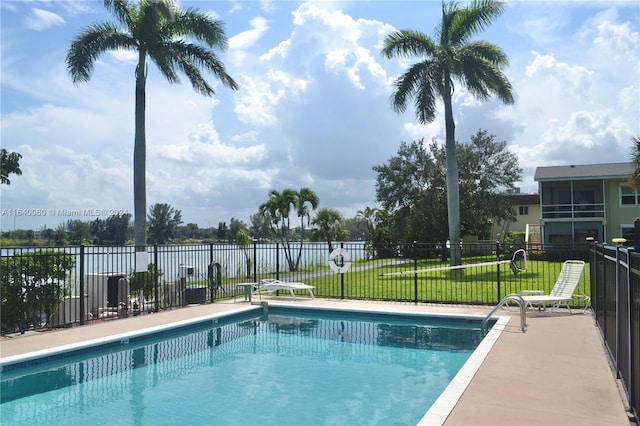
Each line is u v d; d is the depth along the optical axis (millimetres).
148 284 12453
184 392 6207
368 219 57344
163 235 50906
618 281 5512
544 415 4488
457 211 21047
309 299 13148
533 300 9586
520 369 6000
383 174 34719
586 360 6398
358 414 5359
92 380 6730
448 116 21344
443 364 7449
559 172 32875
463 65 20516
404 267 24281
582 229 32125
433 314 10438
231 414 5402
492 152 33469
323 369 7230
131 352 8305
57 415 5426
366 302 12430
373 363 7543
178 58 16625
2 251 8875
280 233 35344
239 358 7914
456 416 4469
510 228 43844
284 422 5145
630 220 31203
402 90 21500
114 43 15664
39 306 9219
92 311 10914
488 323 9875
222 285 15055
